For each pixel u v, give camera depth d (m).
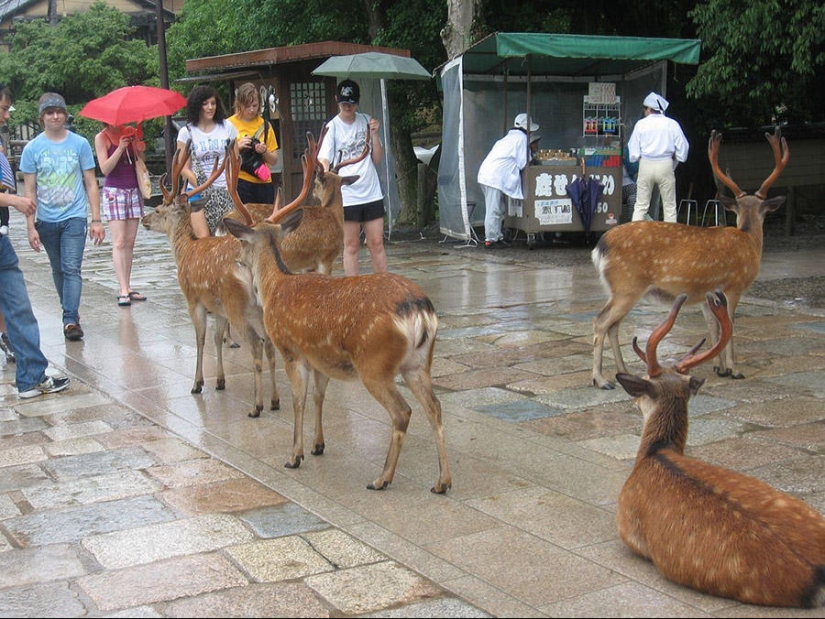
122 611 3.47
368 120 8.87
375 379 4.50
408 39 15.69
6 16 37.56
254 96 8.01
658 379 4.03
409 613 3.42
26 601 3.56
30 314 6.45
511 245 13.70
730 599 3.40
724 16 12.52
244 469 4.99
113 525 4.27
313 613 3.43
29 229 7.69
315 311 4.67
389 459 4.64
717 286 6.29
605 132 13.37
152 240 15.65
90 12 32.88
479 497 4.52
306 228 7.54
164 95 9.29
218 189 7.83
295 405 4.98
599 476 4.76
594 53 12.29
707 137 16.25
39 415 6.05
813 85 16.34
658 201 13.86
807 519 3.37
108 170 9.33
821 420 5.54
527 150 12.97
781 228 15.26
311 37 16.75
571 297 9.59
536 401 6.11
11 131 35.75
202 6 22.70
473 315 8.80
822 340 7.48
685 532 3.49
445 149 14.14
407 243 14.32
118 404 6.26
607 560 3.80
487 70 14.41
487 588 3.59
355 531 4.16
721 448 5.09
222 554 3.94
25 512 4.45
